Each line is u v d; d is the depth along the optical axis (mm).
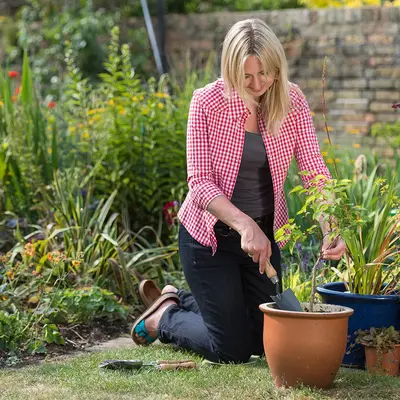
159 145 6609
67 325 4949
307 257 5312
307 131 4102
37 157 6531
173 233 6074
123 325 5113
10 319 4504
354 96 9414
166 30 10531
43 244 5508
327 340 3561
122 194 6539
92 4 11719
